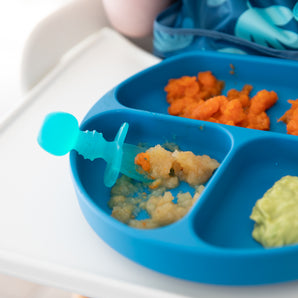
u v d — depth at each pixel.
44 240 0.73
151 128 0.90
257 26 1.02
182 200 0.77
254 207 0.72
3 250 0.71
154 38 1.15
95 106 0.90
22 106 1.02
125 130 0.78
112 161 0.75
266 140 0.81
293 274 0.63
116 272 0.68
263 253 0.59
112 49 1.21
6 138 0.95
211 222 0.73
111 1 1.17
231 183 0.79
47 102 1.04
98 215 0.66
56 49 1.17
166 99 1.03
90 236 0.73
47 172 0.86
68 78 1.12
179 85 1.00
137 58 1.18
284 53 1.01
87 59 1.18
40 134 0.69
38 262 0.69
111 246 0.69
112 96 0.93
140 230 0.64
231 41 1.07
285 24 1.00
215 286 0.65
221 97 0.93
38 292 1.34
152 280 0.67
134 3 1.15
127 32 1.23
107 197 0.80
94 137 0.75
